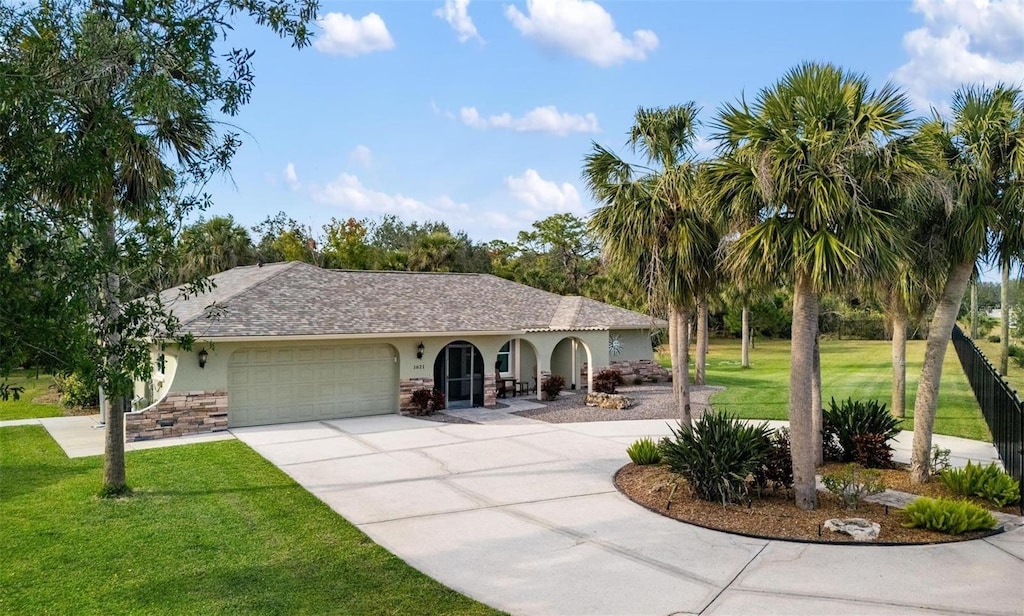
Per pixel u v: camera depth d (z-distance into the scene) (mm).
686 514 10430
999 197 10930
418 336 20844
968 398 24203
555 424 19562
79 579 7809
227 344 18031
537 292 29078
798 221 9602
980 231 10641
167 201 7734
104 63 6270
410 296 23547
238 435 17359
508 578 7984
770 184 9344
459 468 13805
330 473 13266
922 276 11906
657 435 17734
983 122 10500
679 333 14164
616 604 7266
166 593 7426
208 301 19953
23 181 5289
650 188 13586
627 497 11570
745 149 9859
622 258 13984
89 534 9422
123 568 8156
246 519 10164
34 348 4957
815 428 13500
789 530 9633
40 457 14633
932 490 11562
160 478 12641
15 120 5312
